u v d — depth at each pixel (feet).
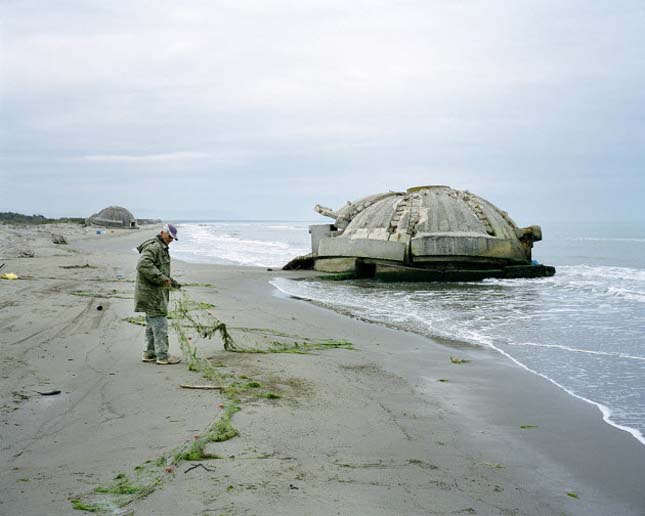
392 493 13.99
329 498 13.43
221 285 65.62
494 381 26.25
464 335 37.52
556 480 15.56
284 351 30.78
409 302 53.78
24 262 82.17
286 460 15.58
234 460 15.34
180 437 16.87
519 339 36.06
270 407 20.31
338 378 25.55
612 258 111.86
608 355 31.37
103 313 39.37
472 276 72.95
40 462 15.02
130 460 15.15
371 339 36.11
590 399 23.48
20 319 36.19
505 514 13.30
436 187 86.58
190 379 23.57
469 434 19.11
